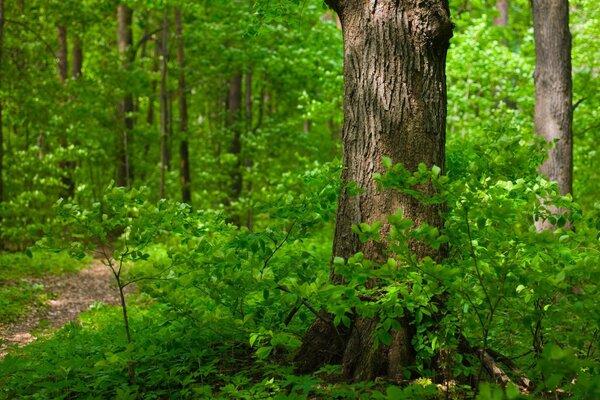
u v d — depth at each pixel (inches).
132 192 157.9
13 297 376.8
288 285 136.8
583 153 556.7
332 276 166.2
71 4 671.8
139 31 1059.3
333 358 161.5
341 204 166.9
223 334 179.0
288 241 175.3
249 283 151.6
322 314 166.2
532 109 545.3
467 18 559.5
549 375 88.9
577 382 91.0
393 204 156.7
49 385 160.6
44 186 600.1
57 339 235.8
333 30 643.5
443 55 164.7
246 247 162.4
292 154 855.7
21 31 620.7
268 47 702.5
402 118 159.0
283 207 170.6
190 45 739.4
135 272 159.6
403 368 145.3
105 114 756.0
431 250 153.5
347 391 134.0
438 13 159.6
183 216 173.3
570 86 343.0
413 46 160.2
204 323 159.9
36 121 636.7
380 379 145.6
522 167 166.9
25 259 521.3
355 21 165.3
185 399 153.4
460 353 149.1
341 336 161.3
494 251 117.0
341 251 164.7
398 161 158.1
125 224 155.8
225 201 759.7
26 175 574.9
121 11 848.3
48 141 679.1
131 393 158.1
